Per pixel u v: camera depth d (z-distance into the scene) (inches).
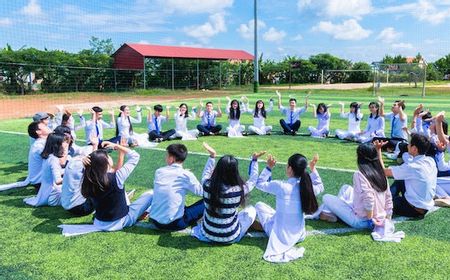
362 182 175.9
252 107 797.9
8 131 491.2
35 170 245.0
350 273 144.6
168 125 553.0
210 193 162.2
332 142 407.5
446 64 2324.1
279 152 358.3
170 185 178.4
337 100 935.0
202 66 1473.9
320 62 2046.0
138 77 1327.5
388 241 169.5
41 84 1175.0
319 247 165.6
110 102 937.5
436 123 230.4
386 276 142.3
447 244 166.7
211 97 1071.6
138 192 241.8
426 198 191.0
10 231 186.1
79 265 153.1
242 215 178.1
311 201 163.5
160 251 163.6
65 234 179.5
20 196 238.4
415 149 191.2
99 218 185.0
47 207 219.1
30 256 160.7
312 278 141.6
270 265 151.2
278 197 167.0
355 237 174.9
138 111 403.5
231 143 407.5
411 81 1229.7
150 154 348.2
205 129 456.4
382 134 386.9
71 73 1214.9
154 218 181.6
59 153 221.0
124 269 149.7
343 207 186.1
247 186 170.6
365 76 1873.8
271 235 163.2
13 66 1116.5
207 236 167.5
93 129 362.9
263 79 1825.8
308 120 590.9
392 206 183.0
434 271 145.2
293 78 1898.4
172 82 1341.0
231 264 152.4
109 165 183.9
